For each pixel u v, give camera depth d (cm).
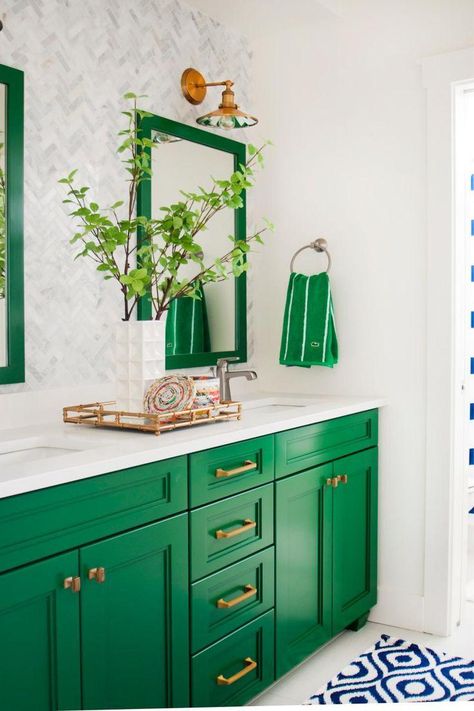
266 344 322
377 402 287
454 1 273
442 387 279
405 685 240
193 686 196
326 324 293
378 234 293
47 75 224
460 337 285
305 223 310
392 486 293
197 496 197
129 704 175
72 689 160
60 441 201
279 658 234
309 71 306
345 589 272
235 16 293
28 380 221
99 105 242
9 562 145
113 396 248
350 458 273
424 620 286
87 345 240
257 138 320
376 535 294
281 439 233
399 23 285
